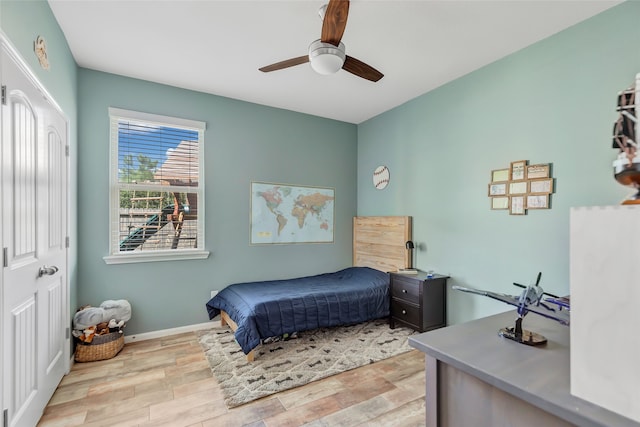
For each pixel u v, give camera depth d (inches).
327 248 170.9
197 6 80.8
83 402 80.4
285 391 85.9
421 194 140.3
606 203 82.6
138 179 124.2
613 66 81.2
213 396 83.4
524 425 32.8
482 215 113.8
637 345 21.6
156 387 87.7
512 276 103.8
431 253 134.8
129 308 115.9
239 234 144.4
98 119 115.6
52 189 81.1
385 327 135.0
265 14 83.8
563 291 90.7
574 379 25.6
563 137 91.2
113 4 79.9
